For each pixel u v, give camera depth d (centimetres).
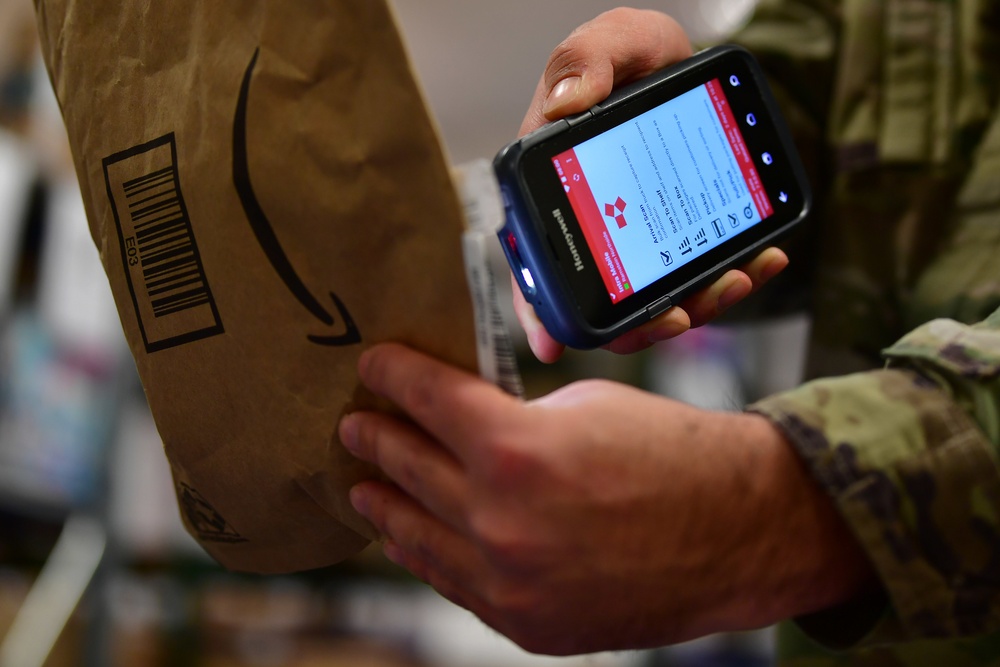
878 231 53
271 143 29
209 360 32
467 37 234
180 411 34
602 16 49
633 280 43
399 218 27
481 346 27
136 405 130
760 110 49
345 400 30
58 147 110
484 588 28
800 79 60
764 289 61
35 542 115
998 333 31
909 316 51
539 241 41
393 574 169
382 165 27
